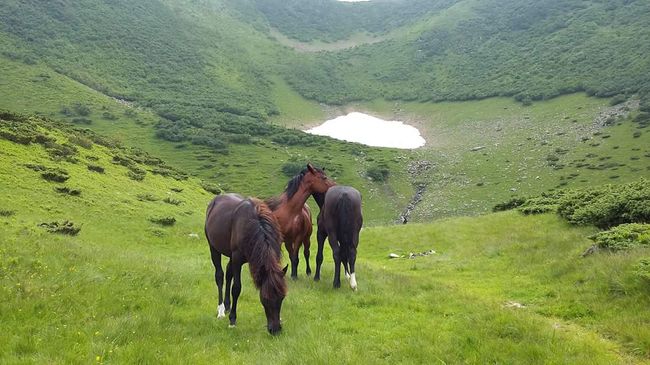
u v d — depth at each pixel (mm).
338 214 12914
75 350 7148
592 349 7723
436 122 159875
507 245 21375
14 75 133250
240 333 8969
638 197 20141
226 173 92750
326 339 8188
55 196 27875
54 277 11227
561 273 14133
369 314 10508
